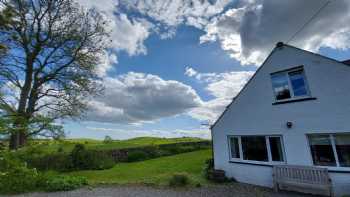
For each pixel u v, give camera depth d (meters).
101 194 8.59
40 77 16.53
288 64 9.56
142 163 20.05
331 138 7.96
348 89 7.68
